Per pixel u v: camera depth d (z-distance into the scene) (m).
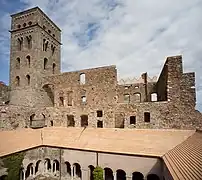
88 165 21.42
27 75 37.81
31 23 38.94
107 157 20.45
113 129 26.19
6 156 19.12
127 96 35.75
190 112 23.66
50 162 24.08
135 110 26.47
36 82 36.19
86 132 26.27
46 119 31.98
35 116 31.92
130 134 23.86
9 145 21.53
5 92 37.22
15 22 40.84
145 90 34.44
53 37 43.22
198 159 10.91
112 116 27.67
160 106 25.12
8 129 26.88
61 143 24.23
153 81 35.62
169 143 20.31
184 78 24.33
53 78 35.50
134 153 19.09
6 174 18.98
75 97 32.72
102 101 30.39
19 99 35.88
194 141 16.94
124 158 19.56
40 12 39.03
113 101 29.55
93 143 22.92
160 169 17.70
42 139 26.09
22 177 21.42
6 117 26.83
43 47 39.81
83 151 21.94
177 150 16.81
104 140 23.22
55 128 29.78
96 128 27.39
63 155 23.20
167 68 25.33
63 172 23.02
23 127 29.41
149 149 19.48
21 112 29.41
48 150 24.25
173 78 24.81
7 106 27.19
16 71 38.75
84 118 31.41
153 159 18.17
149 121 26.44
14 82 38.53
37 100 34.59
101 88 30.77
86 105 29.48
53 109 31.72
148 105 25.83
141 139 22.09
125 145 21.16
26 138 25.11
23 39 39.06
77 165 24.62
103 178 20.30
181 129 23.80
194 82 23.83
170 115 24.52
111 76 30.30
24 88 35.66
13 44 40.09
